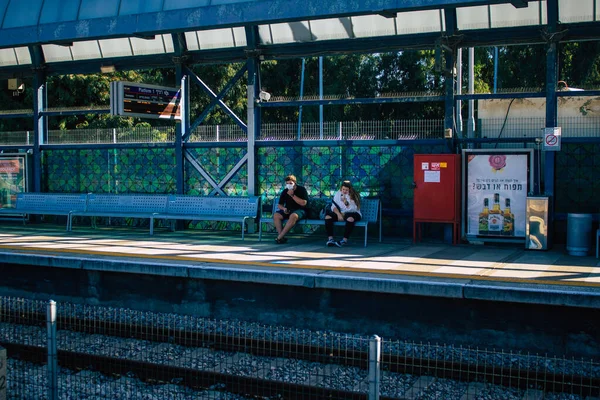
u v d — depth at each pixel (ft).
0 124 87.25
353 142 40.65
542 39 35.83
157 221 47.44
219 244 37.73
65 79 86.43
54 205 47.60
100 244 37.63
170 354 25.82
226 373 22.39
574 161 36.17
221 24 36.68
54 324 17.92
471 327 25.68
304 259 31.73
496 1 30.91
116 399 21.89
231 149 44.39
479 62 106.73
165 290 31.04
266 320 28.99
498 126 42.37
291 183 38.63
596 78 105.60
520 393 21.27
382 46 39.93
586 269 28.45
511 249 35.27
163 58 45.70
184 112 45.70
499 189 36.35
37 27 42.09
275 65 119.44
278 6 35.14
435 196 37.09
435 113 117.39
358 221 37.22
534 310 24.76
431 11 38.19
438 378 22.75
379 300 27.02
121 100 41.29
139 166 47.65
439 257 32.32
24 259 33.55
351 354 24.72
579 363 23.70
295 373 23.35
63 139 50.44
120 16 39.55
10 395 22.36
